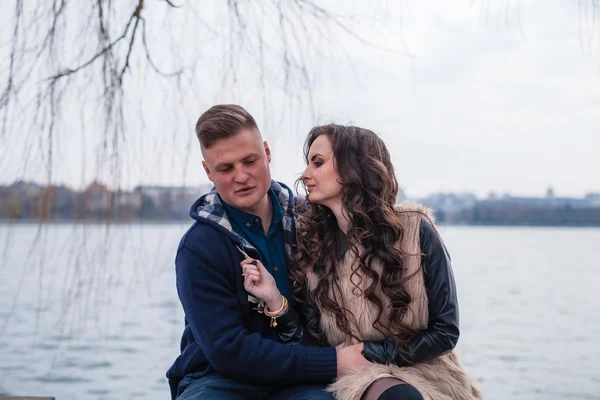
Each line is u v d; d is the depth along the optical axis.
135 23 2.08
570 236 71.88
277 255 2.27
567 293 20.06
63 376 8.06
